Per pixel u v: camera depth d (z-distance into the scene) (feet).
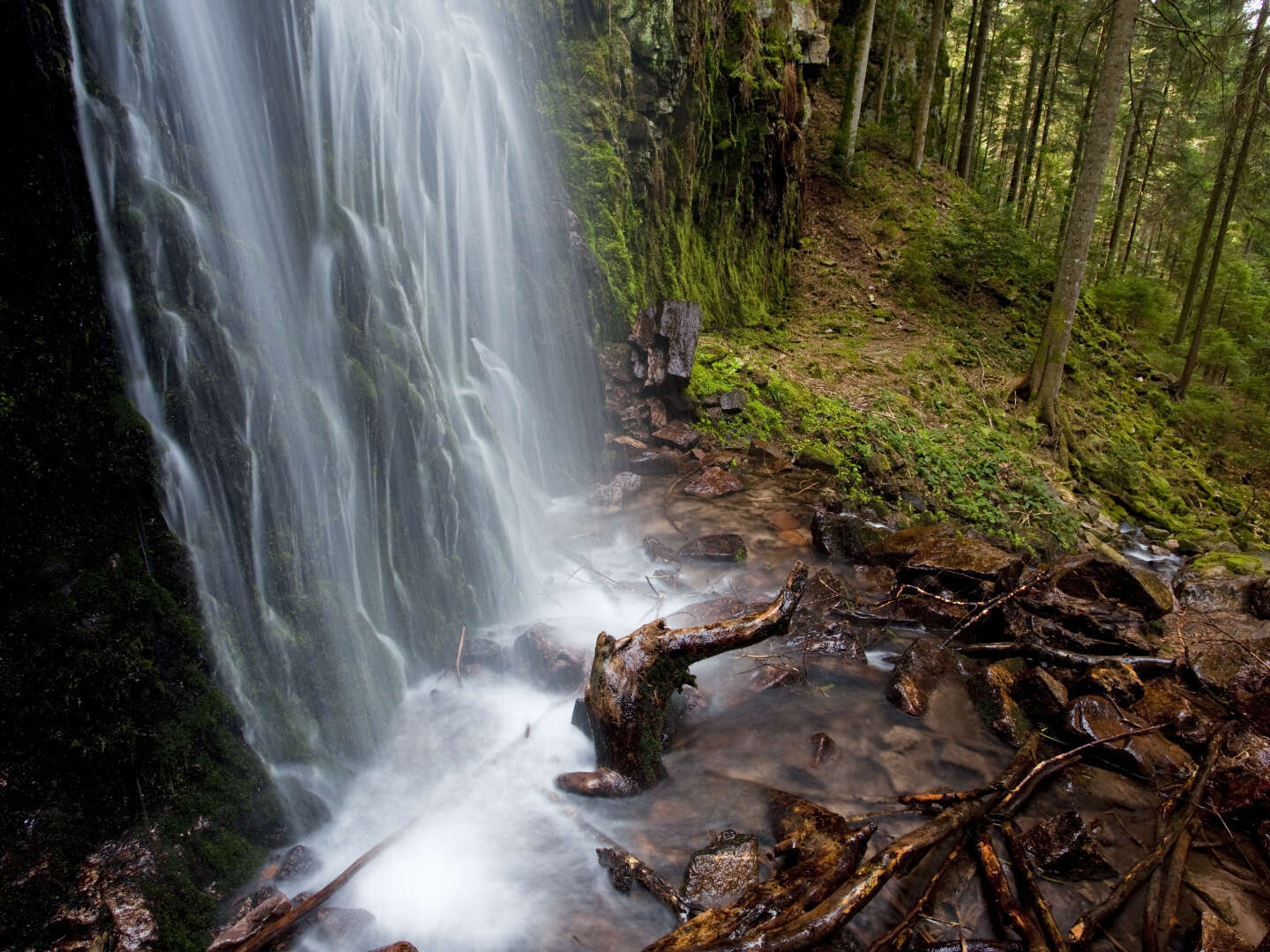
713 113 39.27
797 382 35.96
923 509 29.30
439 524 15.92
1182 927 9.66
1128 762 12.92
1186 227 89.81
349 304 15.35
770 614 12.12
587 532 22.22
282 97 14.26
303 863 10.11
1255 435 55.88
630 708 11.66
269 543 12.24
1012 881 10.21
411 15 18.15
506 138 22.30
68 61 10.20
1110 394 53.16
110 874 8.62
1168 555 33.27
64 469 9.64
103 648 9.24
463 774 12.19
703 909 9.32
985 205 67.51
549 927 9.43
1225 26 46.93
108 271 10.59
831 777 12.44
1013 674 15.30
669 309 28.22
